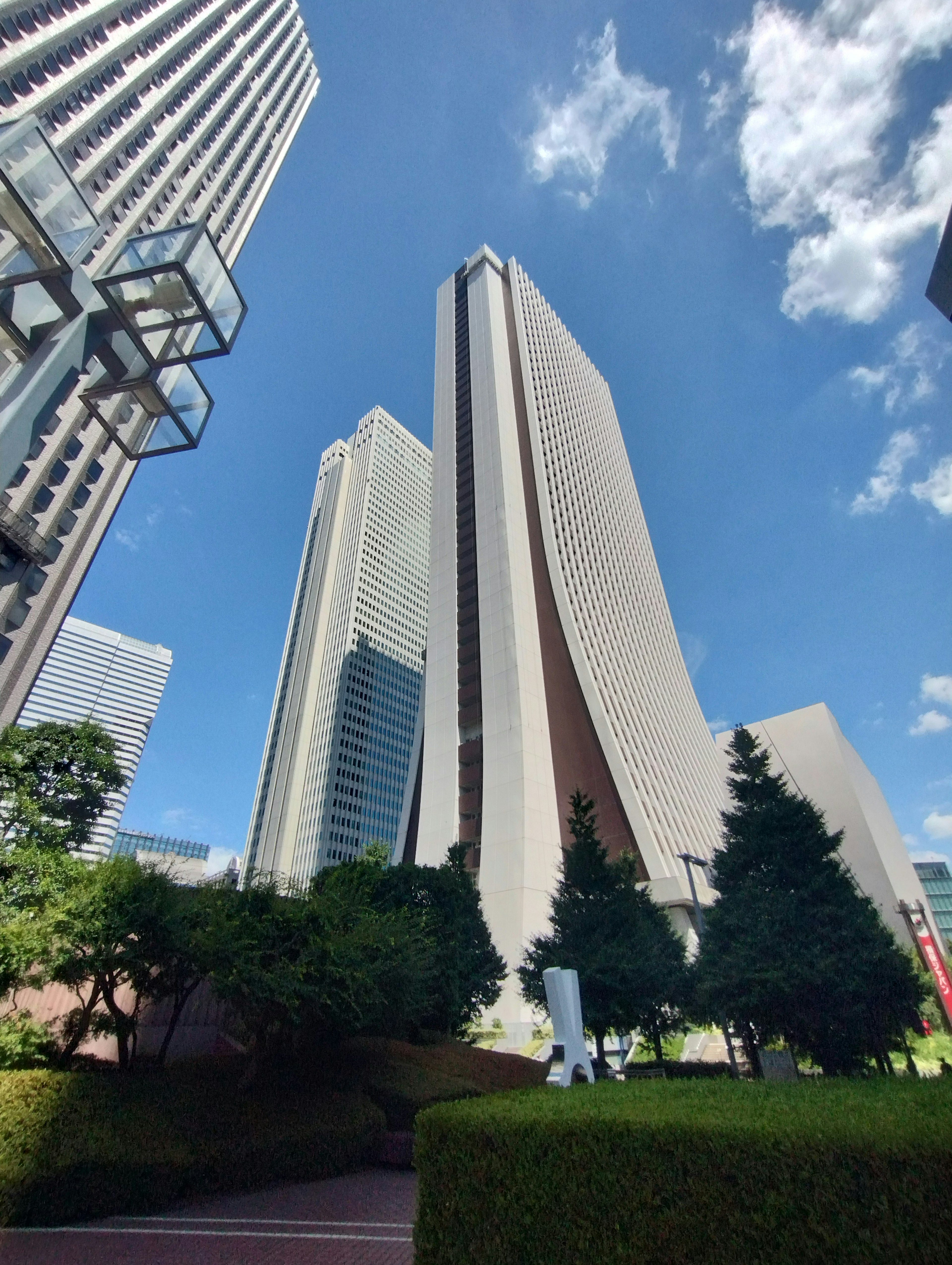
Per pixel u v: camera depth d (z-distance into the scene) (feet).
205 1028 60.75
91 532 179.83
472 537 222.07
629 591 256.52
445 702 196.13
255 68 271.28
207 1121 36.94
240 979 41.24
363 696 397.60
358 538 440.04
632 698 211.82
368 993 47.34
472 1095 49.96
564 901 87.15
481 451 230.68
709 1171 15.48
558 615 201.16
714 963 64.03
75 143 165.07
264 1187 36.27
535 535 217.77
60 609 168.04
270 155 286.66
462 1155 18.86
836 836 67.56
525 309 279.90
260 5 278.05
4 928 41.09
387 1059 54.75
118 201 180.04
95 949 41.98
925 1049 95.61
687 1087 22.25
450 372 266.77
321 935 46.78
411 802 211.41
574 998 53.72
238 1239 28.19
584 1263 15.81
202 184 226.99
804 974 54.44
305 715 398.21
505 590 194.70
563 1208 16.70
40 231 26.84
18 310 27.40
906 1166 13.94
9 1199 28.99
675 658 280.92
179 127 212.02
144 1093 37.65
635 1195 15.99
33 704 426.51
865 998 54.75
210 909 45.60
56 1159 30.55
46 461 135.64
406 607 452.35
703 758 254.06
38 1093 34.19
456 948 80.12
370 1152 42.57
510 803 159.94
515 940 137.28
